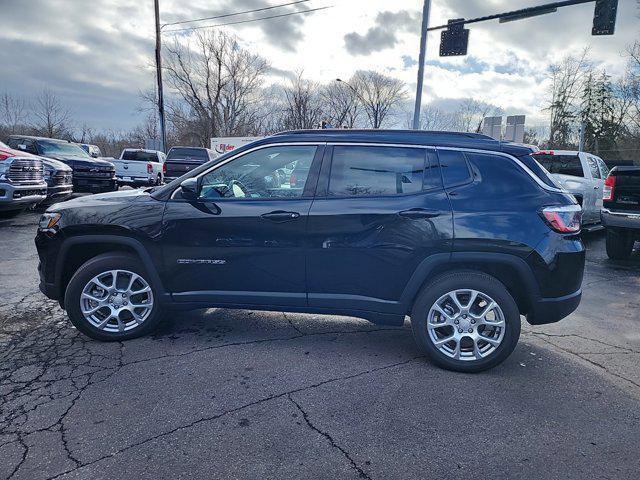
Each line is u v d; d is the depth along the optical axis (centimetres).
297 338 413
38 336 404
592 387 332
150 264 381
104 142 5441
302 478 230
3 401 295
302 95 5103
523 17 1300
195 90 4419
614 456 253
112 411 286
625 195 773
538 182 351
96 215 381
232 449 252
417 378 340
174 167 1803
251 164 377
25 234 891
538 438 268
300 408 295
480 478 233
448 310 355
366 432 271
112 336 392
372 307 361
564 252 340
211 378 332
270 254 364
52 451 246
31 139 1494
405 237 345
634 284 652
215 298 380
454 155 357
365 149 364
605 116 4559
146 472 232
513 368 361
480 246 338
